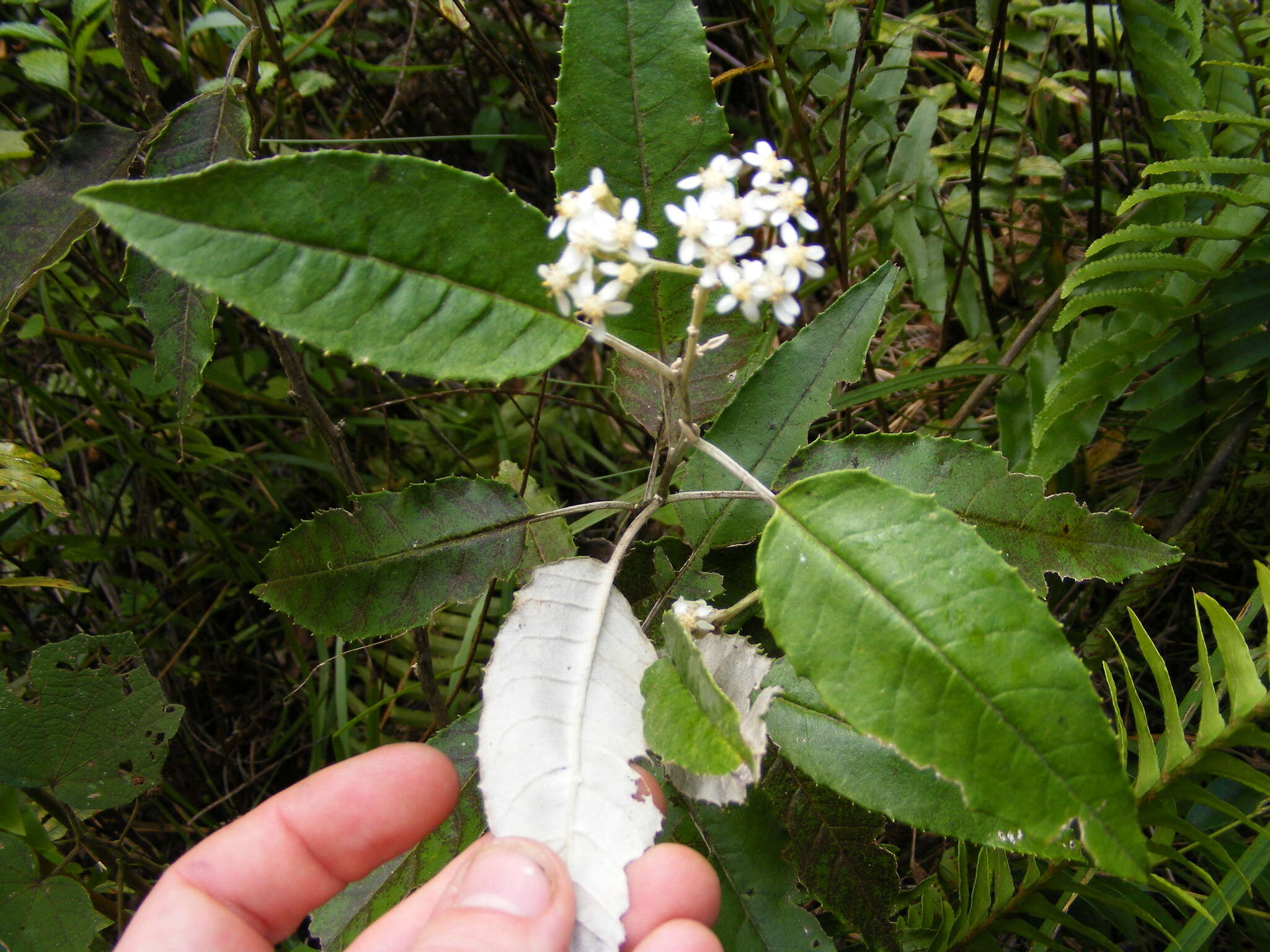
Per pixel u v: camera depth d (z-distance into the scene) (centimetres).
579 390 41
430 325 18
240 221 17
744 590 24
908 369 36
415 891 22
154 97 23
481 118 43
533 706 19
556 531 27
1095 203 31
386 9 48
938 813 20
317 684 34
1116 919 25
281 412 38
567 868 18
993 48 28
